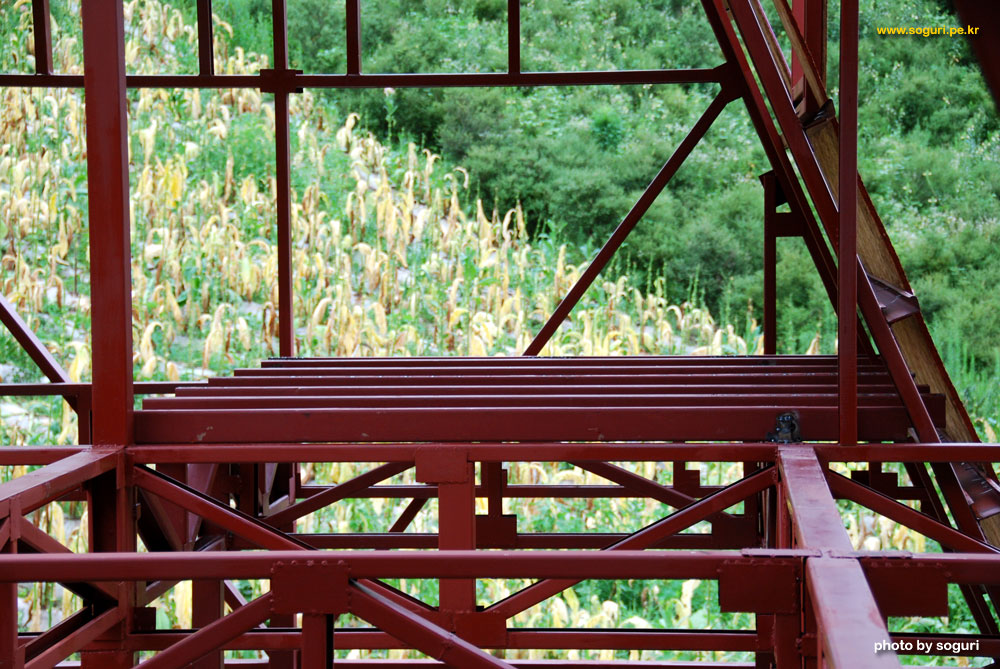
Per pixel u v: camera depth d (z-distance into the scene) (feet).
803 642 7.29
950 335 44.04
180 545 13.53
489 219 47.37
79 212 41.70
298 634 11.07
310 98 47.50
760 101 17.42
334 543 18.06
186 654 8.10
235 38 48.42
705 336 41.86
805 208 17.47
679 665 17.87
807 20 16.58
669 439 12.11
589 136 48.08
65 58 44.78
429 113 48.44
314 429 12.23
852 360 11.46
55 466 10.35
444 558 7.67
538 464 33.55
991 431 37.42
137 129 43.93
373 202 42.98
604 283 42.91
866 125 48.62
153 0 47.11
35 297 37.86
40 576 7.54
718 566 7.48
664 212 46.65
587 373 15.83
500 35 49.39
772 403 12.53
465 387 13.64
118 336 11.84
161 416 12.15
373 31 49.26
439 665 16.76
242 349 38.58
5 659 8.70
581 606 31.58
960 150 47.55
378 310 34.71
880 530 32.35
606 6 50.90
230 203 42.86
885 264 13.02
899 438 12.00
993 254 44.98
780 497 11.19
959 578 7.00
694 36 49.65
